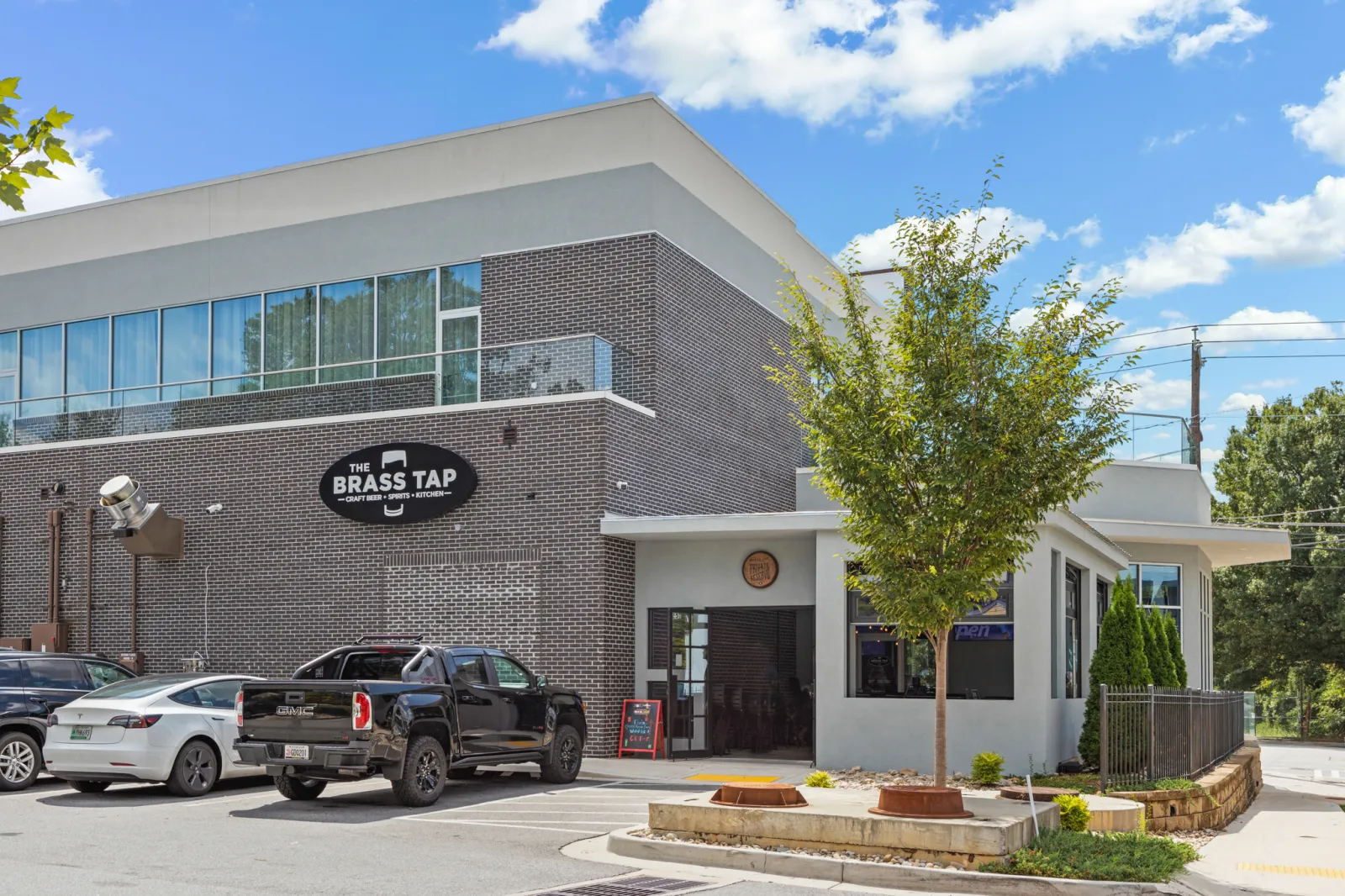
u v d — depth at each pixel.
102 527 25.31
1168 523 29.02
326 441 23.50
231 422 24.75
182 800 15.00
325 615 23.06
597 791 16.58
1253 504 51.69
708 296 25.39
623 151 23.61
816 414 12.86
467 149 25.02
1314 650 48.47
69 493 25.77
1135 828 13.30
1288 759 33.34
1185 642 29.33
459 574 22.06
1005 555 12.49
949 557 12.26
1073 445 12.46
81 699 15.54
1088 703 18.34
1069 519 19.19
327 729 13.91
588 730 20.83
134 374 27.80
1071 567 21.48
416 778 14.47
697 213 25.11
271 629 23.47
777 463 28.48
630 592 21.98
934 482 12.10
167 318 27.59
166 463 24.91
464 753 15.42
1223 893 10.31
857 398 12.77
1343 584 46.94
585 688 20.92
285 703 14.18
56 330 28.86
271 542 23.73
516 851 11.71
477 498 22.08
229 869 10.41
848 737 19.11
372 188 25.80
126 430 25.72
